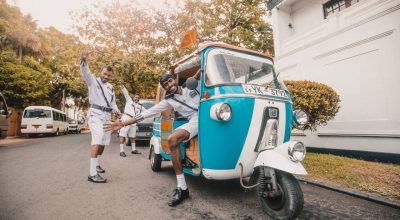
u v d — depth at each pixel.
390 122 6.02
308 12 10.62
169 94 3.90
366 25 6.54
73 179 4.97
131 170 5.82
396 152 5.91
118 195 3.98
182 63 4.86
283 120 3.62
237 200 3.73
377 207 3.47
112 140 14.15
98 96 4.90
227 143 3.33
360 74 6.73
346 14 7.43
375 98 6.37
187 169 4.12
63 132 23.91
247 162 3.44
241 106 3.33
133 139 8.55
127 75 14.78
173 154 3.72
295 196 2.84
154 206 3.51
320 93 6.07
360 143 6.69
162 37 14.78
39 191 4.18
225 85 3.47
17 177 5.15
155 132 5.97
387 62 6.11
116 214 3.23
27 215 3.18
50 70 27.38
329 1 9.78
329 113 6.34
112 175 5.33
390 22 6.02
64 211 3.32
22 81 20.06
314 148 8.01
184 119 4.67
